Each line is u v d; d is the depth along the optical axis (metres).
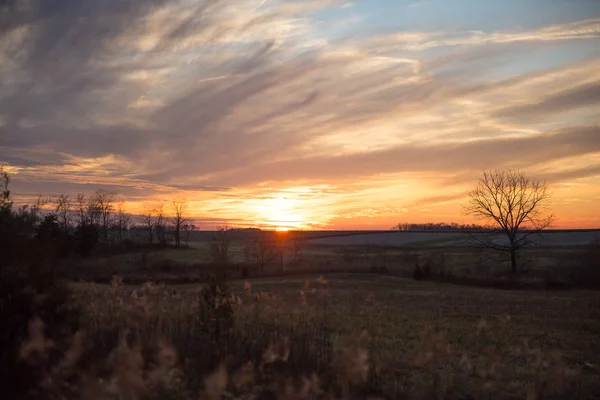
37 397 6.90
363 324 14.09
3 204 9.09
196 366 8.66
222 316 10.32
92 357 8.12
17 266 8.62
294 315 12.10
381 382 8.69
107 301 11.77
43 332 7.75
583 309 25.67
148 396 6.38
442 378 9.04
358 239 117.19
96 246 73.19
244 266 57.41
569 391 8.86
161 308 12.02
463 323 18.69
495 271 60.78
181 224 100.25
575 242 91.81
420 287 40.78
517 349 10.43
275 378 7.97
